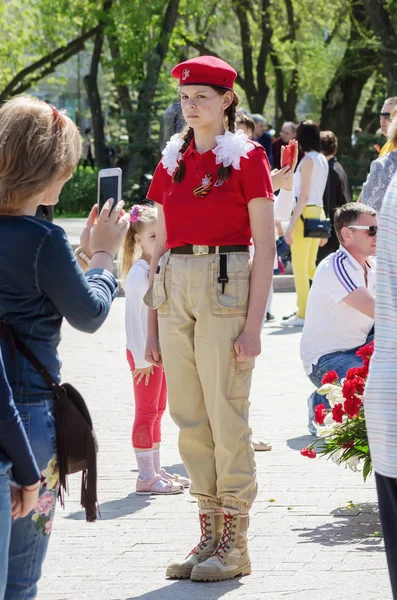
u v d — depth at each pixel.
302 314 12.37
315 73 34.53
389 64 29.36
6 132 3.12
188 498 5.90
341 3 31.69
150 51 29.61
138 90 28.61
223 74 4.50
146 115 27.86
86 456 3.21
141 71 30.70
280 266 12.34
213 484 4.68
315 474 6.21
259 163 4.44
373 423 3.38
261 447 6.78
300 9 33.84
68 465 3.23
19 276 3.12
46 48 37.22
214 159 4.48
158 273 4.61
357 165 28.97
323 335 6.90
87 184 30.42
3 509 2.92
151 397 5.97
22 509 3.01
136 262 6.02
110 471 6.42
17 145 3.12
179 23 34.19
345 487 5.92
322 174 11.73
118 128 33.22
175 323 4.55
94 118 33.00
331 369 6.71
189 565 4.57
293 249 12.13
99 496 5.93
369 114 34.09
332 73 34.25
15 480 2.96
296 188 11.70
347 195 12.52
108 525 5.36
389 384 3.32
